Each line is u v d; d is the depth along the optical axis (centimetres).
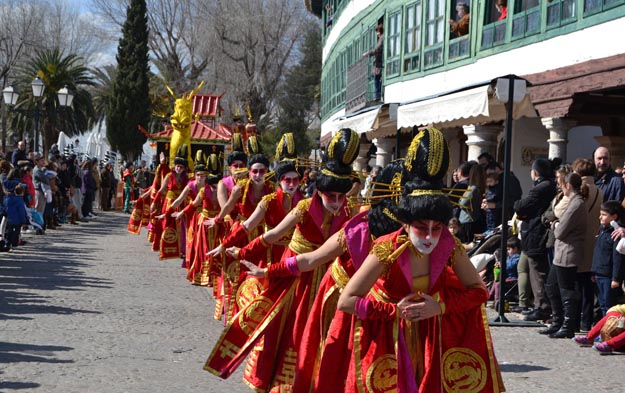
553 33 1512
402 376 463
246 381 617
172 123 2223
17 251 1770
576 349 892
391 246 458
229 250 671
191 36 6059
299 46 6322
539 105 1503
